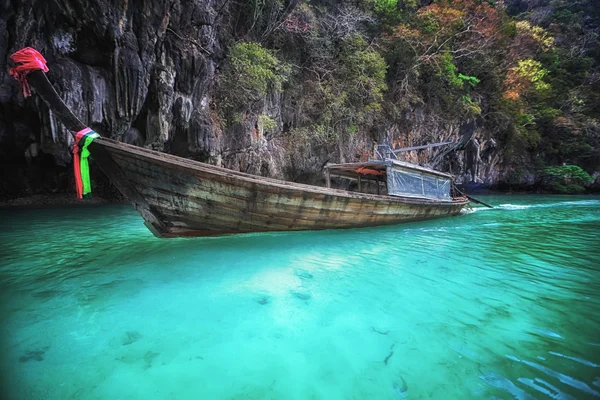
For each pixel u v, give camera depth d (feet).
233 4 43.27
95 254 18.37
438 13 62.34
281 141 50.85
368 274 15.62
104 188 47.06
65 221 30.25
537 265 17.33
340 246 21.03
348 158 56.80
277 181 21.42
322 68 53.01
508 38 74.95
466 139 73.77
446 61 61.93
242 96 42.29
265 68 42.80
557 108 91.56
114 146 16.65
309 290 13.56
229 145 42.93
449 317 11.23
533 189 91.04
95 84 29.71
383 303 12.33
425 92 67.36
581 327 10.50
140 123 35.53
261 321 10.82
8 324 10.40
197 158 41.11
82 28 28.35
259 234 22.94
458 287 14.02
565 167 85.81
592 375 8.07
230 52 41.60
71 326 10.30
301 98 52.31
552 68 94.27
